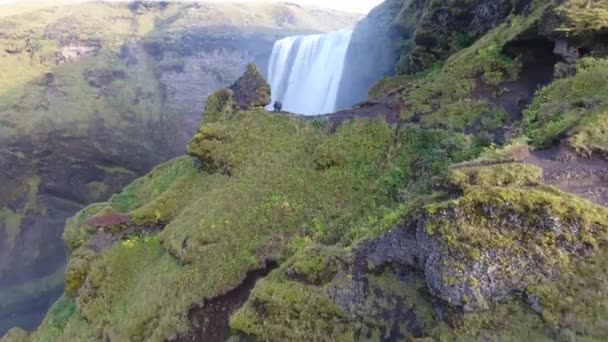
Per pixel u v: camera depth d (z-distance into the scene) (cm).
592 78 1401
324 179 1711
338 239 1464
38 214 5988
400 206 1291
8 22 8881
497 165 1068
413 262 1029
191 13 10144
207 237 1653
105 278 1830
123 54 8956
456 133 1641
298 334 1098
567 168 1099
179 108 8188
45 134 6469
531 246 895
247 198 1747
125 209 2267
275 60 5597
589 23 1539
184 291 1538
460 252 924
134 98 8075
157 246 1872
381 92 2609
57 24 9131
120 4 10156
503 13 2259
